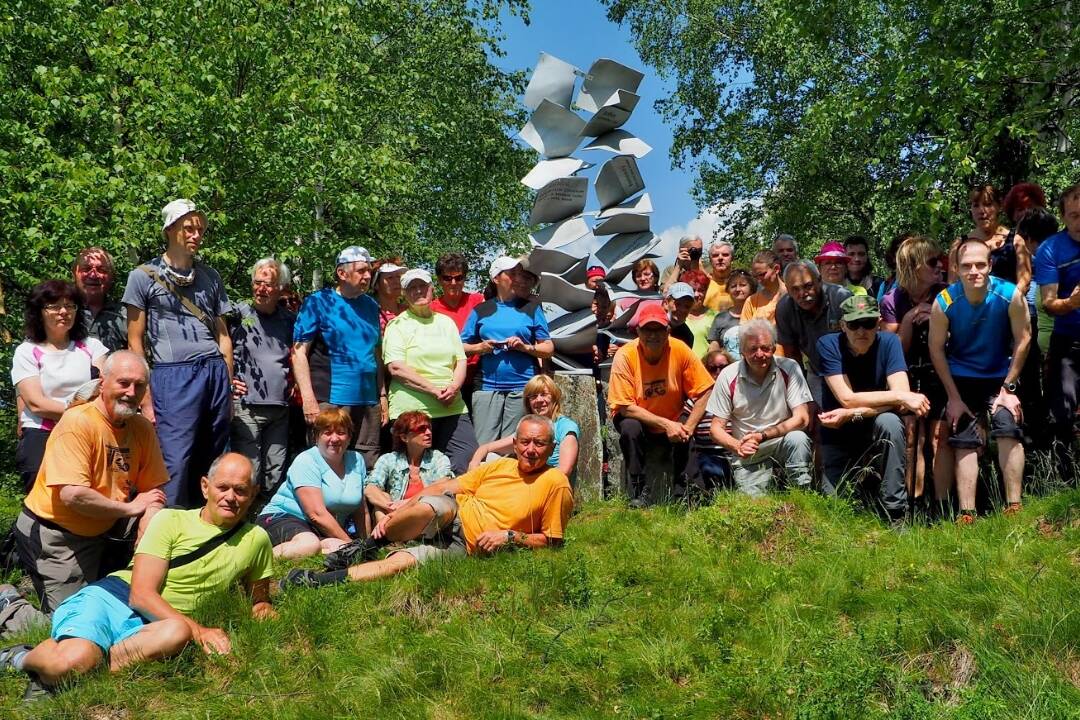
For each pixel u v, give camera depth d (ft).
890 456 19.72
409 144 58.95
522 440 19.45
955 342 20.47
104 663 15.56
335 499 21.94
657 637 16.10
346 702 14.67
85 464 17.71
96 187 38.40
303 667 15.66
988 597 15.60
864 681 14.01
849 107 40.16
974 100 32.24
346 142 48.16
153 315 22.11
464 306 27.04
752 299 26.53
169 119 41.22
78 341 21.61
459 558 18.56
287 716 14.35
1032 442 21.50
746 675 14.66
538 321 26.25
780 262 26.94
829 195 64.59
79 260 22.48
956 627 14.93
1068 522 17.58
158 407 21.86
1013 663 14.07
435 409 24.31
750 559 18.20
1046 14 31.22
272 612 17.07
